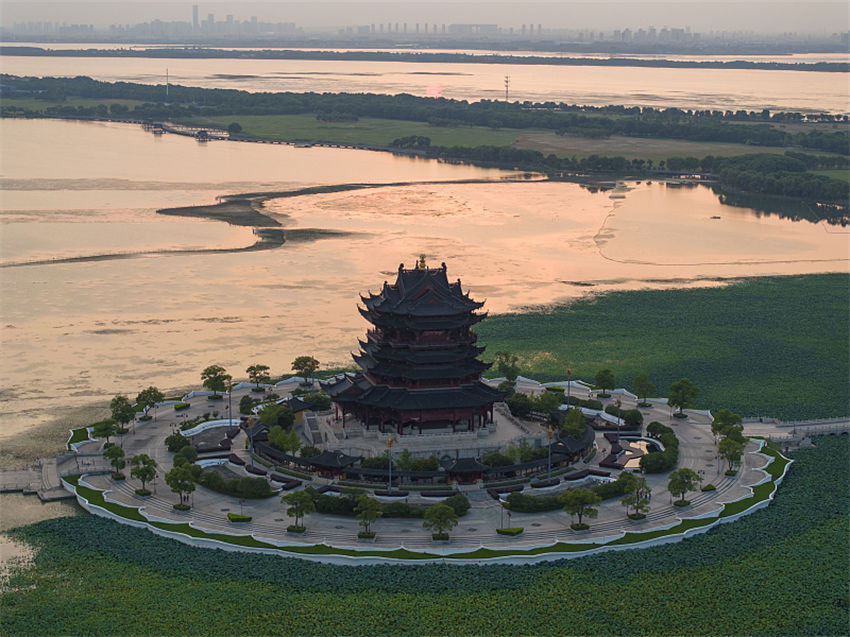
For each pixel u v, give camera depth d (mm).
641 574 182125
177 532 195250
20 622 162375
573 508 198250
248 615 165875
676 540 196625
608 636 162000
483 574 181375
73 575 178500
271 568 182500
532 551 189875
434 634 161875
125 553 187000
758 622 166250
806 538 197250
